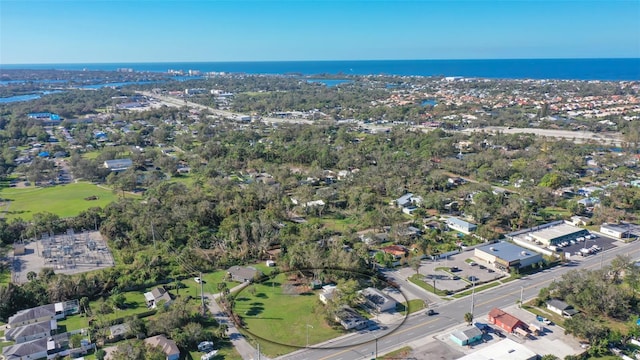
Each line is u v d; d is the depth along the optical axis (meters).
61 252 132.25
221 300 103.88
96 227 152.00
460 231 148.62
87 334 90.00
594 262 123.25
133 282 111.44
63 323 96.06
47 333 91.06
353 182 198.62
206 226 151.62
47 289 104.06
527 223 151.38
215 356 83.94
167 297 104.31
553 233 139.12
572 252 130.12
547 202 172.50
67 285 104.75
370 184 194.88
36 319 94.69
